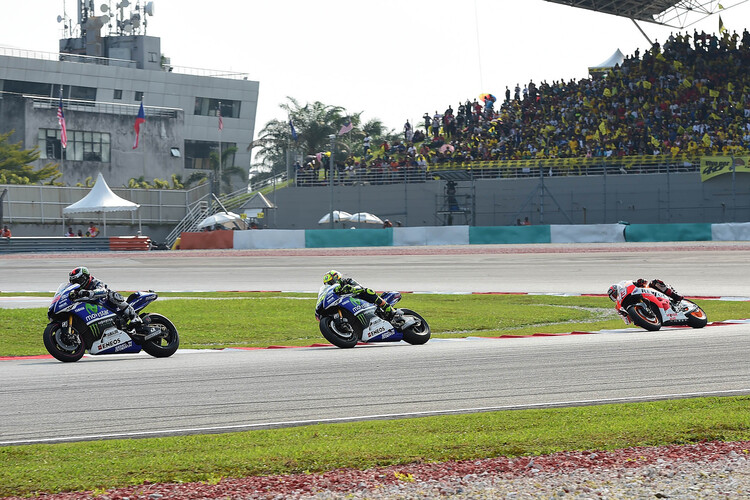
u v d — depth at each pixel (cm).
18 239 7519
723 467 875
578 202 7781
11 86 13075
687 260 5041
